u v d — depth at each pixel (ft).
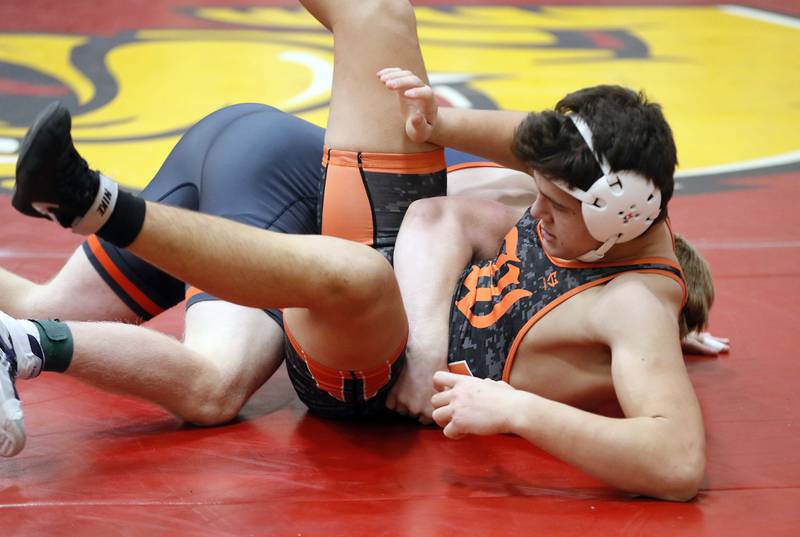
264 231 18.43
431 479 19.94
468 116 24.13
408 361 22.29
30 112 52.85
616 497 19.22
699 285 23.22
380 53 24.06
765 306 30.45
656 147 18.89
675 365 18.80
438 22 75.92
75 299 25.03
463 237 23.63
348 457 20.94
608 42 71.41
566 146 18.85
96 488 19.10
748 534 17.74
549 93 57.62
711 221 39.37
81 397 23.62
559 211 19.60
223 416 22.21
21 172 15.84
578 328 20.17
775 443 21.66
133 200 16.72
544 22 77.20
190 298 23.44
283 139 25.91
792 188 43.73
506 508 18.66
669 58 67.46
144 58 63.82
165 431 21.94
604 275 20.43
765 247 36.29
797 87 61.46
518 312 21.38
